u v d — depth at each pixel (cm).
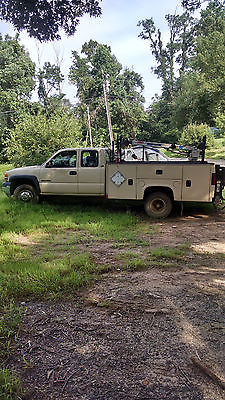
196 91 4066
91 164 898
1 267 460
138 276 441
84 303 359
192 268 475
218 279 430
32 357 264
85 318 327
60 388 229
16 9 965
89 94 5566
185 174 803
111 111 5038
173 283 416
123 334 297
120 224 751
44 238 652
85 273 438
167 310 341
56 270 438
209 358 261
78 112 5194
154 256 528
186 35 5403
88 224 746
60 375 242
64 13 998
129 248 579
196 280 427
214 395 221
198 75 4116
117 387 229
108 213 870
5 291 379
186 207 955
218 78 3619
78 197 928
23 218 806
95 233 679
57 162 925
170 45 5622
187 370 247
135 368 249
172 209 924
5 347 277
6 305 354
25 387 230
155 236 665
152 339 288
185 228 732
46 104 4872
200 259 516
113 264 489
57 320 322
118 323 316
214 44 3816
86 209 924
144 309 344
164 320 321
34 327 310
